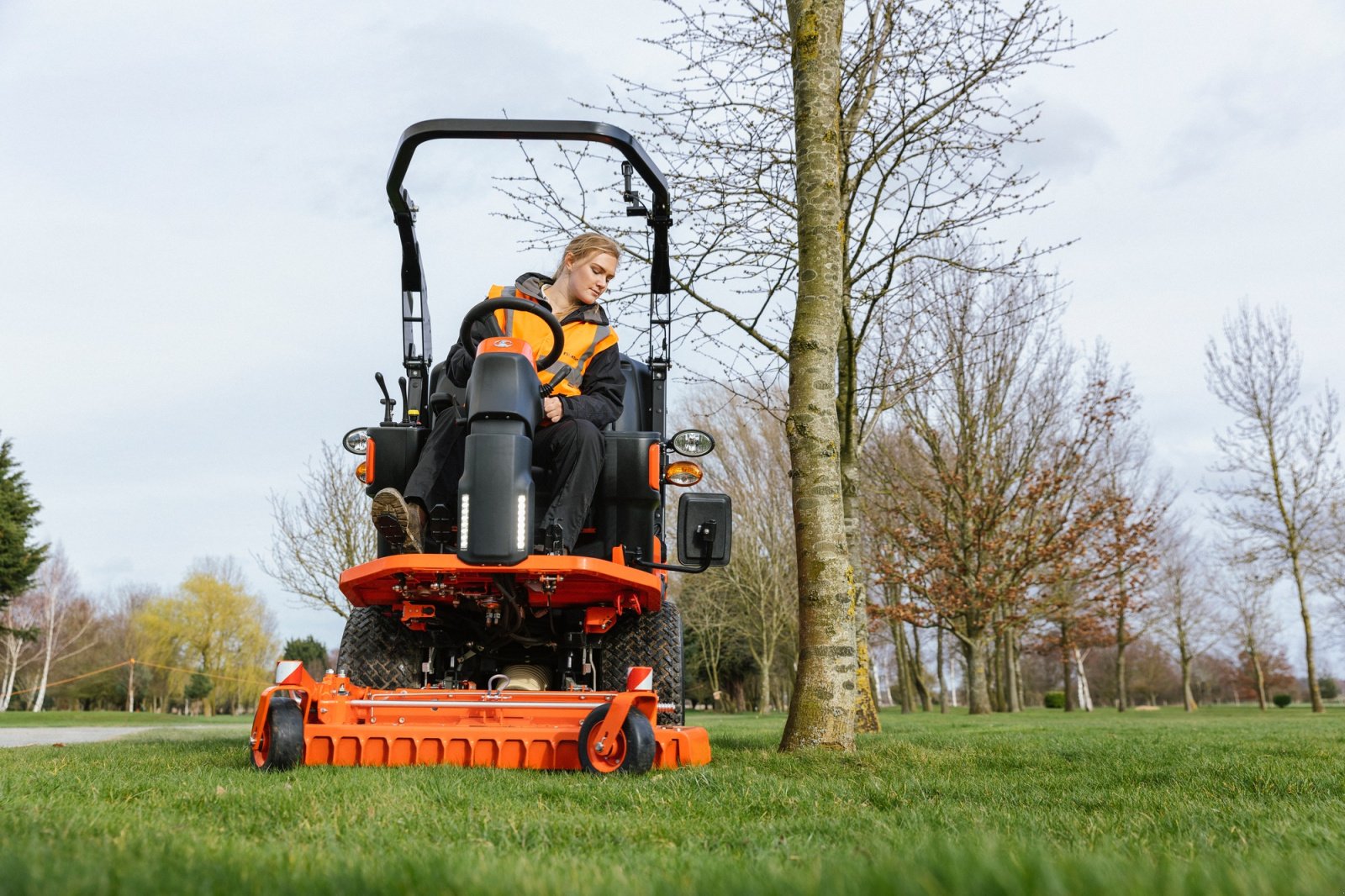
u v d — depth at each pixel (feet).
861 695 35.35
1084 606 86.53
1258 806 10.05
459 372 15.88
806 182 19.21
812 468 18.34
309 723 13.85
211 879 5.08
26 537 133.59
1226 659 244.22
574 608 16.46
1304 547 92.53
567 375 15.88
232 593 213.46
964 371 73.56
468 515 12.67
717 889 4.91
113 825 7.70
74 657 195.11
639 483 15.83
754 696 156.15
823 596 17.95
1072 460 78.07
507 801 9.64
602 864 6.28
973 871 4.95
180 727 58.44
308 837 7.36
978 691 77.51
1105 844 7.19
